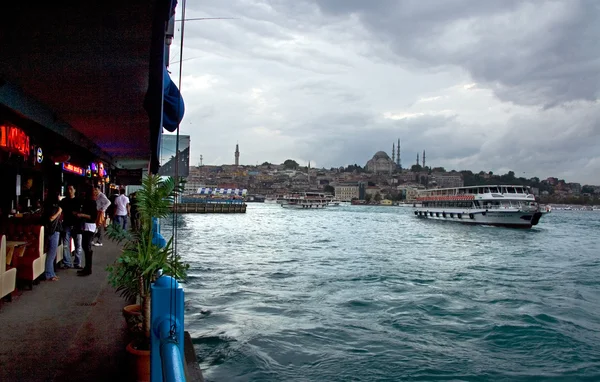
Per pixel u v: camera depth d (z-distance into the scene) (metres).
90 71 5.95
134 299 7.07
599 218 143.75
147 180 5.42
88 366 4.88
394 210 188.12
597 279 22.36
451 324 12.64
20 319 6.48
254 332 10.88
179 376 2.37
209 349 9.58
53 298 7.66
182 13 3.67
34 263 8.08
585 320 13.73
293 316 12.68
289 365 8.94
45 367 4.82
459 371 9.21
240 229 55.53
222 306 13.59
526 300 16.47
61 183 15.91
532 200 63.41
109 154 19.70
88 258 9.69
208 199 112.56
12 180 12.91
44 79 6.63
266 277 19.59
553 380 8.98
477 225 66.56
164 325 3.37
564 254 35.47
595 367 9.70
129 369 4.56
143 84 6.51
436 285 19.19
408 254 32.56
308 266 24.11
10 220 9.39
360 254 31.55
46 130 11.74
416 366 9.32
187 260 24.66
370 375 8.72
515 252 36.28
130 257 4.96
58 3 3.76
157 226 7.89
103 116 9.63
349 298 15.55
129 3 3.77
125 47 4.87
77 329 6.08
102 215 13.88
